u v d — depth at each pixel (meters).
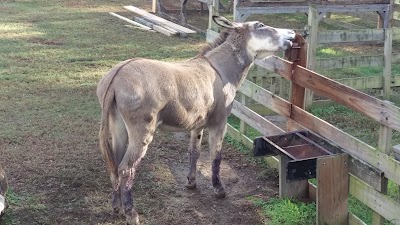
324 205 3.90
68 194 4.44
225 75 4.30
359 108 3.82
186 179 4.84
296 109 4.63
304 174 3.92
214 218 4.16
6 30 10.56
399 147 4.18
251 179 4.85
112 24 11.52
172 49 9.50
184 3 11.55
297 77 4.57
